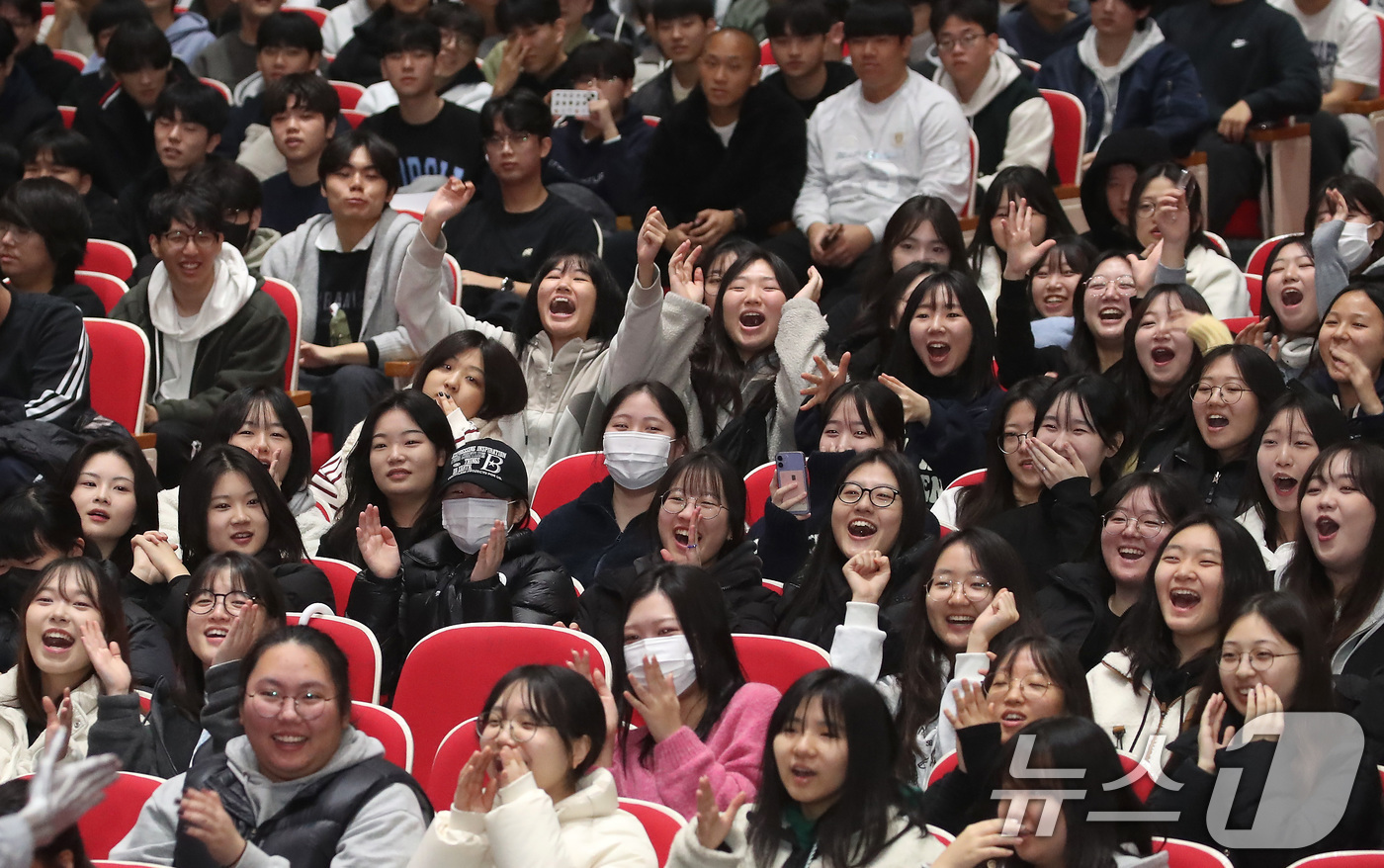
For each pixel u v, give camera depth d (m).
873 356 21.77
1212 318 19.36
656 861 12.23
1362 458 15.33
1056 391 18.23
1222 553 14.66
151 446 22.56
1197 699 14.02
